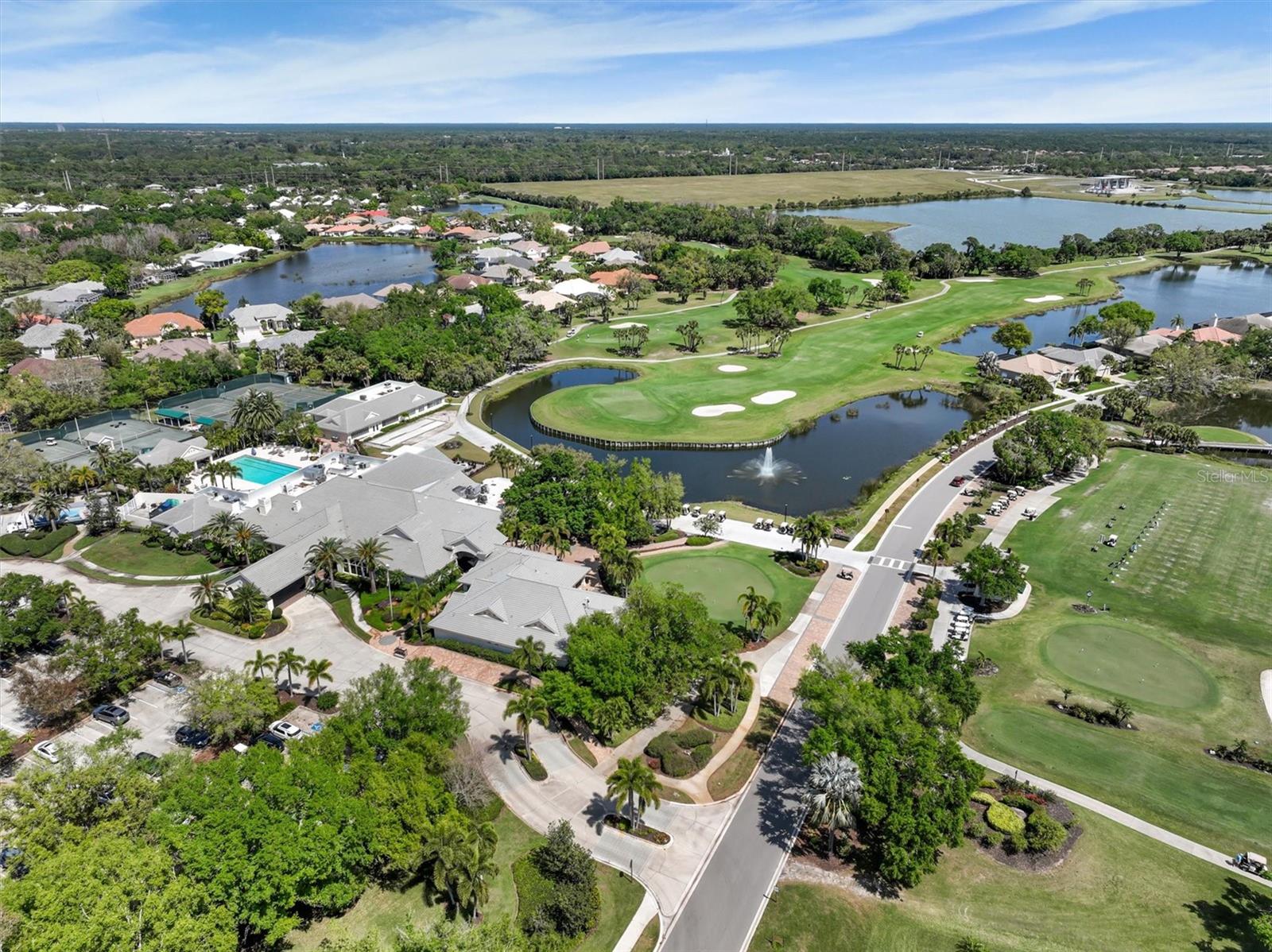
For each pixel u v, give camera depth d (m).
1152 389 165.50
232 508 111.81
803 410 159.50
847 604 94.00
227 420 147.62
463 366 171.38
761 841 62.19
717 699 76.25
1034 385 162.25
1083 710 76.00
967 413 162.25
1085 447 126.38
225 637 88.19
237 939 49.62
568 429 149.50
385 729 64.44
